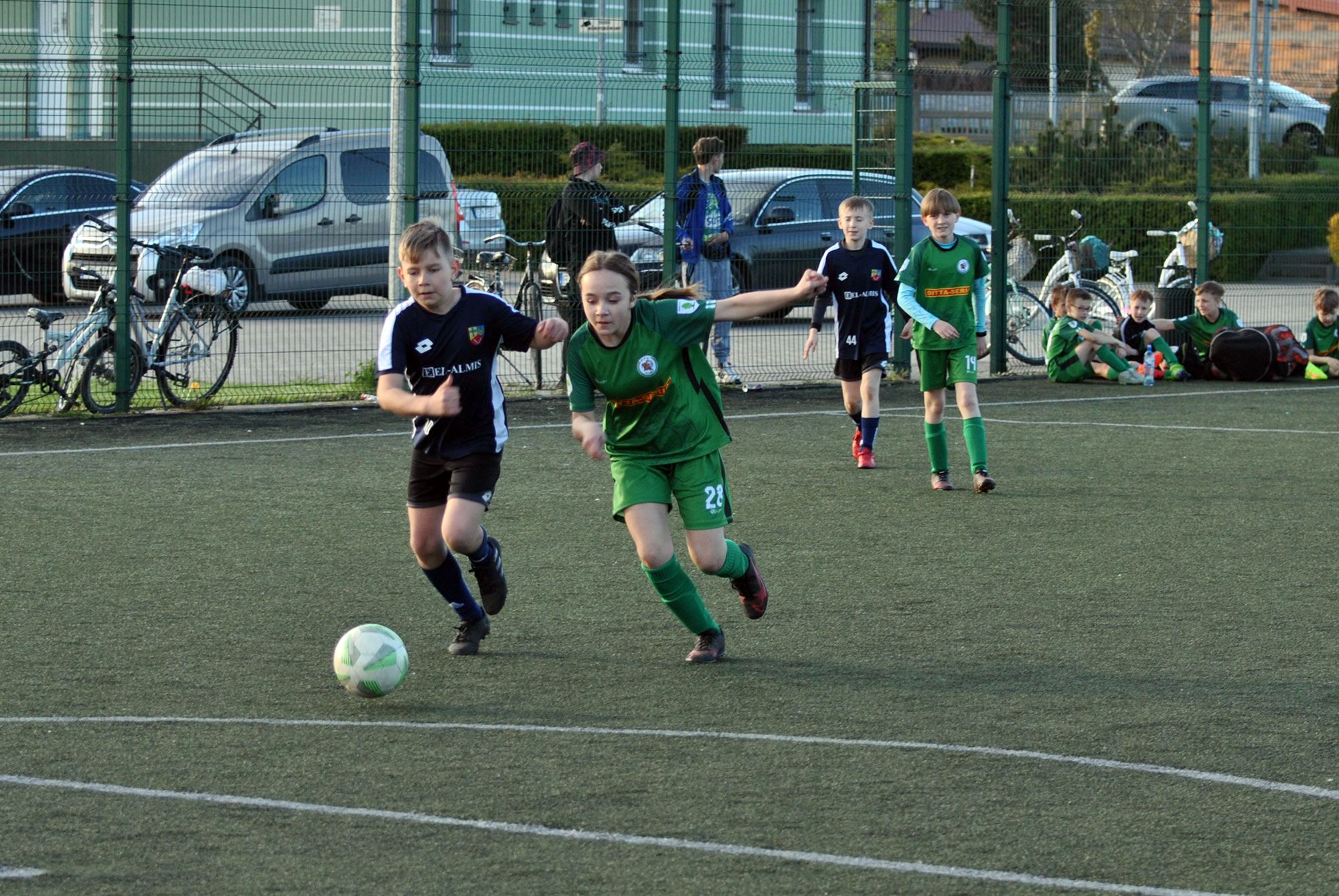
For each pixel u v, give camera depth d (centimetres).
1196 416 4969
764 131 5994
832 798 1689
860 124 6078
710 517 2261
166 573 2814
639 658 2281
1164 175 6725
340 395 5341
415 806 1667
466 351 2255
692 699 2073
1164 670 2197
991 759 1820
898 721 1969
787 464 4053
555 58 5622
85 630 2425
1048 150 6744
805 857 1527
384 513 3391
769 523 3278
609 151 5706
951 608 2564
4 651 2297
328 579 2784
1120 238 7106
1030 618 2503
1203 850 1551
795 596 2653
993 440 4447
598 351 2225
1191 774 1773
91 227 6244
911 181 5969
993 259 6150
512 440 4475
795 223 7356
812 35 6725
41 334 5422
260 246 6244
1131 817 1639
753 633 2416
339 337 5591
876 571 2838
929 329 3638
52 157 7394
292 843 1562
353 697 2080
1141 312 5953
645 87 5747
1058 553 2989
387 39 5669
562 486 3722
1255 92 7188
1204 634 2398
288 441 4441
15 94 6231
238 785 1733
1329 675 2177
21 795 1695
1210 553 2989
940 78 9750
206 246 6116
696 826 1608
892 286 4012
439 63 5422
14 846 1549
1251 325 7131
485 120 5647
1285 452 4228
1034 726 1947
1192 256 6669
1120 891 1452
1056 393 5562
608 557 2967
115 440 4428
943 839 1576
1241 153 7156
